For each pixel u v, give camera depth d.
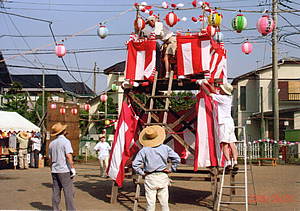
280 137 28.09
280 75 28.62
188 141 10.63
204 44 8.51
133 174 8.97
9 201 8.59
